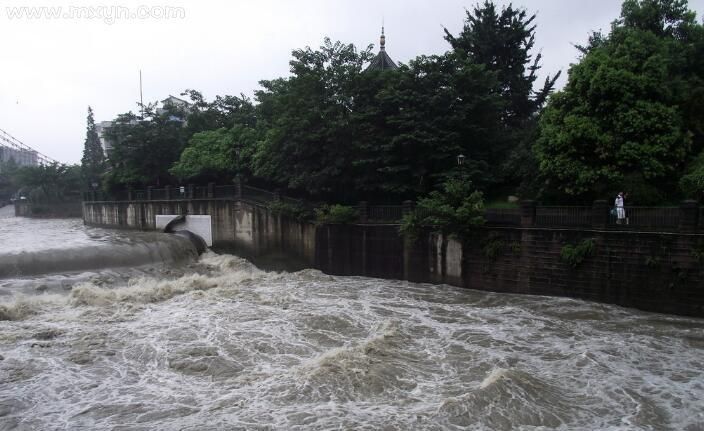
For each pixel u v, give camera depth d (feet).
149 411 35.17
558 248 69.82
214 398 37.29
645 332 54.34
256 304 66.18
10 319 57.41
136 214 146.41
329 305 66.69
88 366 43.73
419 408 35.29
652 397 38.01
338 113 92.32
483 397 36.04
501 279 75.51
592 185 72.13
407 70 93.56
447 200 79.15
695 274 58.65
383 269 89.25
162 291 72.49
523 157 90.53
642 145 68.85
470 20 122.62
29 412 35.29
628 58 72.23
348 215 92.48
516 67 123.03
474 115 94.32
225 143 128.47
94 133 288.51
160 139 150.00
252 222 110.01
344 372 40.96
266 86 134.72
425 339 52.26
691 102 74.90
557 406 36.24
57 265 78.79
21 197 297.33
